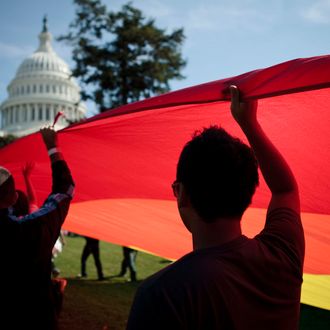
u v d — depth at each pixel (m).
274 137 2.58
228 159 1.29
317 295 4.41
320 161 2.65
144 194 4.18
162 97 2.13
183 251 5.02
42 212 2.30
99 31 29.36
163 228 4.62
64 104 86.50
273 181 1.53
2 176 2.24
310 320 6.85
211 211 1.28
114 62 29.50
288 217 1.45
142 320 1.17
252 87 1.48
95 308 7.36
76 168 4.04
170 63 30.48
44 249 2.26
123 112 2.34
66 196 2.43
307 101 2.20
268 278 1.28
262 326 1.25
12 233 2.20
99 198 4.45
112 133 3.12
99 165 3.90
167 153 3.37
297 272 1.35
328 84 1.51
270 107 2.31
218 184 1.27
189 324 1.16
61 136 3.31
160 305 1.17
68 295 8.22
